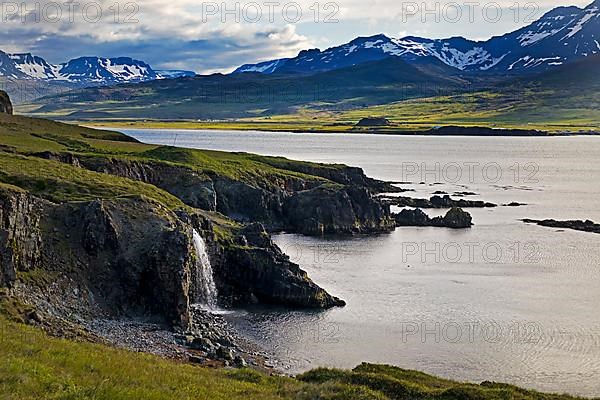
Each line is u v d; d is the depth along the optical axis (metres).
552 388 63.47
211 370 49.25
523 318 85.88
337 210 155.75
